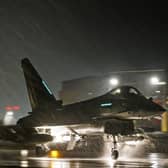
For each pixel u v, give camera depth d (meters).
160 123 73.06
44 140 51.78
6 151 58.12
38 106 60.47
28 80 62.75
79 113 51.75
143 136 49.41
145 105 48.53
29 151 58.19
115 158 44.25
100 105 50.66
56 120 53.88
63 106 56.47
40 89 61.03
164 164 37.28
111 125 46.38
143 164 37.31
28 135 53.47
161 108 48.94
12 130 54.81
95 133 50.50
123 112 47.88
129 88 51.03
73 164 37.31
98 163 38.72
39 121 56.25
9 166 33.66
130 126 47.59
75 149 59.66
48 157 47.66
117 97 50.34
